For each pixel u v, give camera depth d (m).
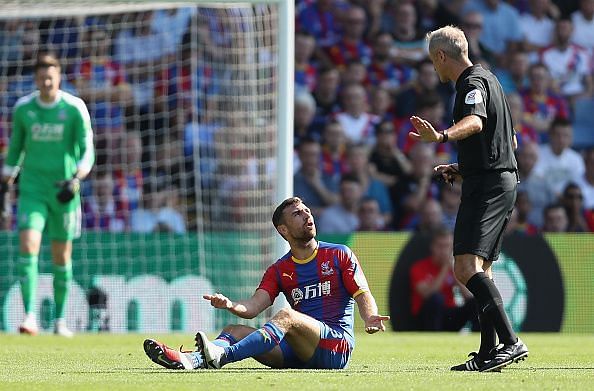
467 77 18.73
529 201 58.91
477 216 18.75
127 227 55.25
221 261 45.28
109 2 40.28
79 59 56.72
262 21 46.56
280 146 37.31
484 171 18.81
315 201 57.56
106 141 56.16
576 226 58.84
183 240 45.12
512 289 46.09
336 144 58.31
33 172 36.91
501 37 62.84
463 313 46.38
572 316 46.28
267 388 14.86
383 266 46.53
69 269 38.19
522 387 15.15
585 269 46.44
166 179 55.59
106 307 44.81
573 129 62.28
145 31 56.91
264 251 45.84
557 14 63.19
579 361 24.09
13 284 45.09
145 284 44.97
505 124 18.94
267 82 46.44
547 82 62.44
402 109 60.28
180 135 56.12
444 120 60.50
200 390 14.69
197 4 44.09
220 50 53.75
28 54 55.62
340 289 19.19
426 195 57.88
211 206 54.34
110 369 20.25
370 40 61.22
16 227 50.16
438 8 62.47
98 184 55.53
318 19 61.22
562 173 59.81
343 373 18.02
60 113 36.53
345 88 59.78
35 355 26.02
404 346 32.47
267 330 18.34
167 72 56.38
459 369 19.27
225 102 53.16
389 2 61.44
